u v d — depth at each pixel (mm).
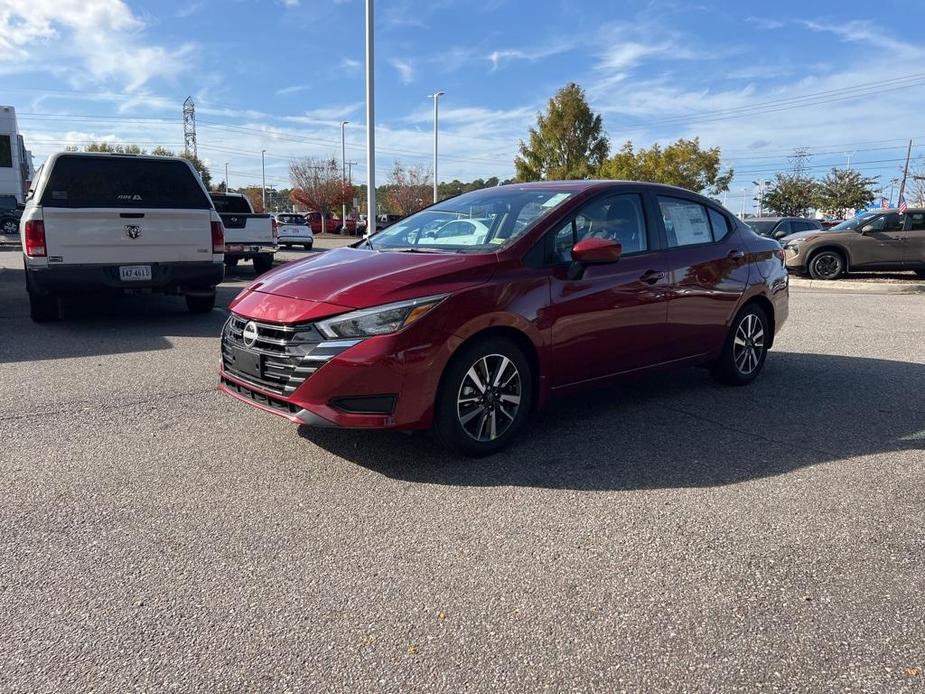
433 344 3730
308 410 3717
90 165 8016
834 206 55688
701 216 5543
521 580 2834
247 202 16750
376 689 2203
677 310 5070
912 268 15766
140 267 8055
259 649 2389
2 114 47875
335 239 42031
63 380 5781
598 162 44531
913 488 3762
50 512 3385
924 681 2244
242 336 4066
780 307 6129
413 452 4215
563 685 2227
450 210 5199
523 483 3789
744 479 3873
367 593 2734
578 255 4184
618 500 3588
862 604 2678
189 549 3055
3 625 2500
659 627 2529
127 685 2207
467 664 2324
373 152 19672
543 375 4285
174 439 4402
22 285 12469
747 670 2301
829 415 5078
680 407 5254
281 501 3541
